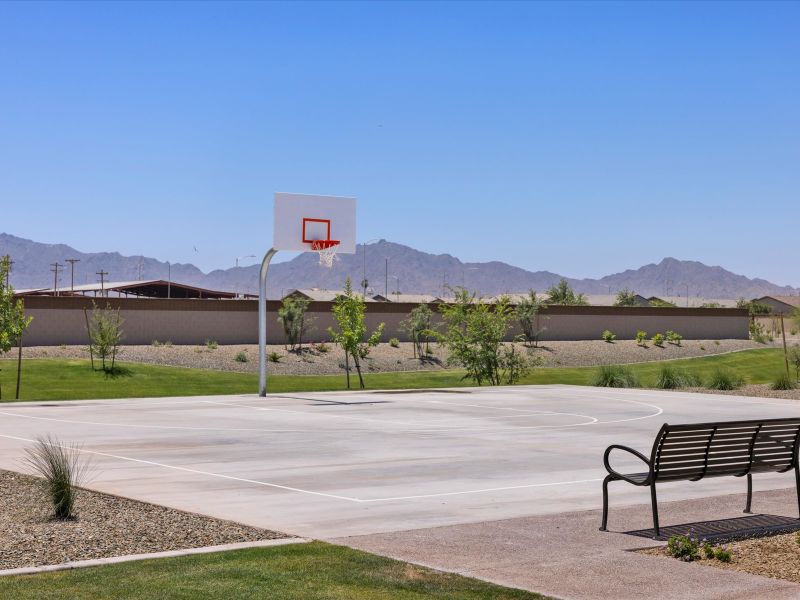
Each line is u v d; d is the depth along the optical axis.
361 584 7.46
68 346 56.84
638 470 14.72
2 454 16.05
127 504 11.30
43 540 9.12
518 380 50.38
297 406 27.41
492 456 16.41
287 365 60.06
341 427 21.30
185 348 59.66
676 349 82.81
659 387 38.62
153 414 24.59
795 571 8.13
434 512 11.00
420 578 7.68
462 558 8.49
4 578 7.54
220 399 30.20
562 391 34.59
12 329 40.47
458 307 49.97
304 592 7.19
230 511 11.04
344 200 32.53
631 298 147.50
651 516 10.61
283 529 9.91
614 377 40.25
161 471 14.45
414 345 68.94
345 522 10.34
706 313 91.75
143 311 60.66
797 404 28.97
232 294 115.00
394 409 26.47
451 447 17.69
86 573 7.71
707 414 25.36
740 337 94.44
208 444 17.98
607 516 10.37
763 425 10.48
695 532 9.72
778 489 12.59
